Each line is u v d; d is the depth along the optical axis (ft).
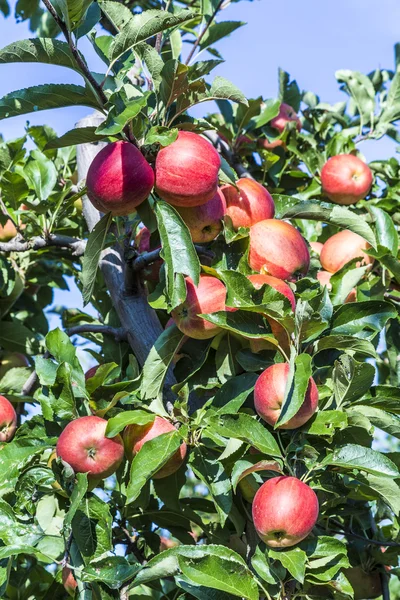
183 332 6.22
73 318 7.45
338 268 7.13
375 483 6.03
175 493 6.52
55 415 6.27
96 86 5.99
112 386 6.26
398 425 6.21
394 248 6.73
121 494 6.63
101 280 7.73
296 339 6.02
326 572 5.91
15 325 7.80
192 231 6.36
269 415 5.96
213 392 6.44
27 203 7.15
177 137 6.16
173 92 6.16
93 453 6.08
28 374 7.51
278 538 5.84
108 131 5.75
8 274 7.79
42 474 6.16
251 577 5.86
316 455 5.95
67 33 5.87
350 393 6.14
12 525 6.04
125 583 6.02
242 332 6.02
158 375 6.25
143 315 6.75
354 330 6.26
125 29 5.95
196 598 6.19
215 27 7.02
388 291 7.24
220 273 6.01
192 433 6.12
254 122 8.13
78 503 5.84
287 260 6.39
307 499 5.84
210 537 6.57
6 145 7.35
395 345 7.19
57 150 8.16
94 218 7.22
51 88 5.98
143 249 6.86
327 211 6.64
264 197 6.56
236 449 6.03
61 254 8.25
